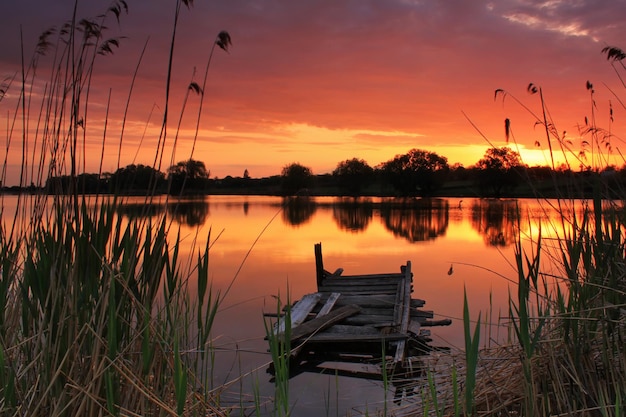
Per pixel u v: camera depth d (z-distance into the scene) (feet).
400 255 64.23
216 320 30.73
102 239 8.93
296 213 156.66
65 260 9.02
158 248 9.45
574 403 9.85
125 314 9.26
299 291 41.11
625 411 9.16
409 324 29.94
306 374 23.53
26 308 9.03
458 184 289.53
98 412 8.59
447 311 34.40
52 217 9.02
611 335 10.99
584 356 10.46
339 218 133.49
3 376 7.97
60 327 8.30
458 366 14.87
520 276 9.04
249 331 28.37
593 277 10.55
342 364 25.14
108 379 7.87
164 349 9.70
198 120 9.27
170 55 8.80
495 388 11.26
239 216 139.44
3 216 9.69
